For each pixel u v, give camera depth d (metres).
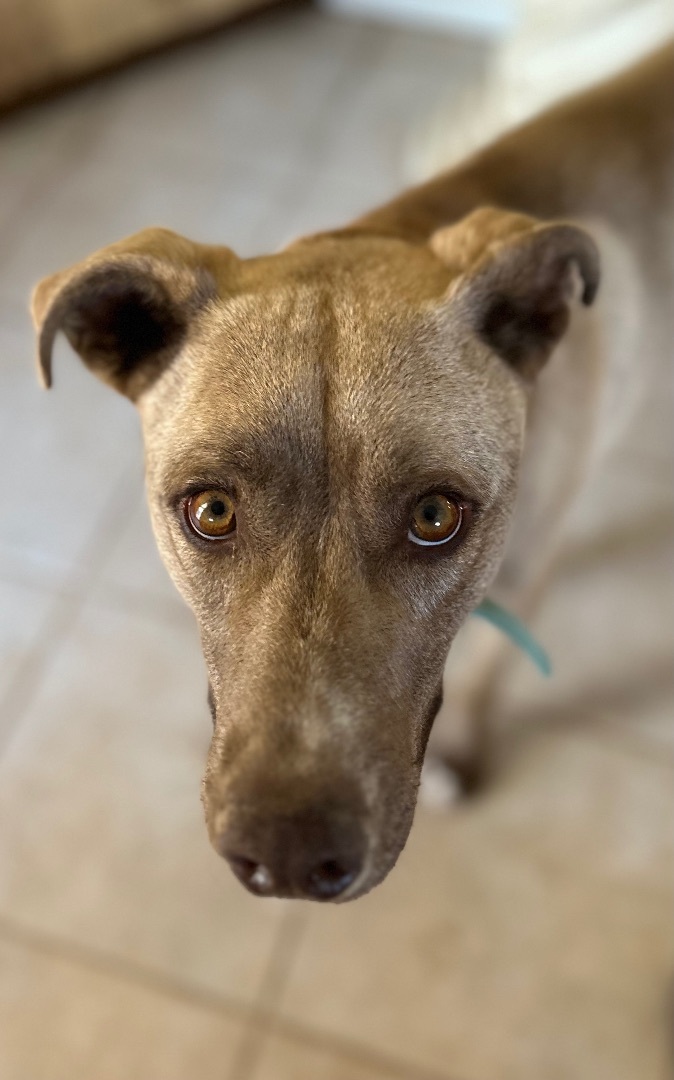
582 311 0.42
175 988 0.49
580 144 0.47
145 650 0.58
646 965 0.50
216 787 0.29
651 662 0.58
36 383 0.69
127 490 0.64
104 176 0.80
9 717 0.56
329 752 0.28
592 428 0.45
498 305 0.35
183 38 0.90
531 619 0.51
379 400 0.31
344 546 0.31
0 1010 0.48
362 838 0.28
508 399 0.35
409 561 0.32
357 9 0.94
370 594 0.31
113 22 0.84
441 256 0.37
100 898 0.51
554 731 0.56
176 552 0.33
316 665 0.29
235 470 0.31
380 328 0.32
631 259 0.48
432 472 0.31
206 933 0.50
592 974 0.49
